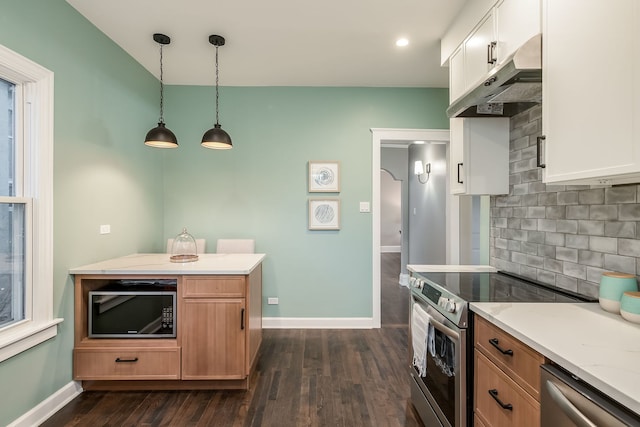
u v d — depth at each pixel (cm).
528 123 185
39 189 183
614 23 96
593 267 143
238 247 319
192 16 218
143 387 217
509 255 204
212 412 192
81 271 207
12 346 164
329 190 333
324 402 203
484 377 127
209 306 212
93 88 228
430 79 318
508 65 131
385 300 439
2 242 171
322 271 336
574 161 112
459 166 209
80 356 209
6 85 174
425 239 503
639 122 88
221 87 334
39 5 182
